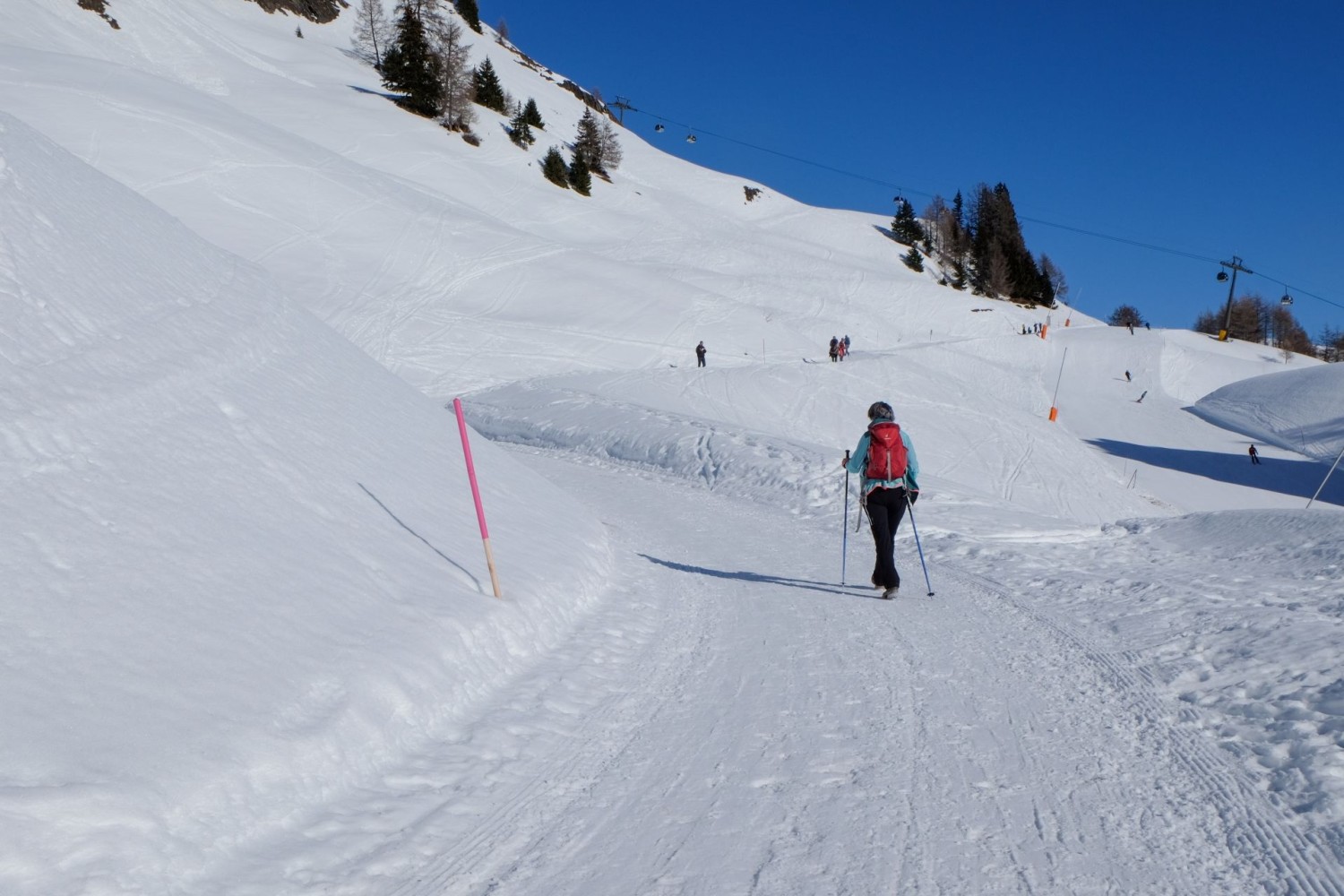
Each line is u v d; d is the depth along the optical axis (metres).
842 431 34.44
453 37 109.44
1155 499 35.53
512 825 4.10
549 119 135.25
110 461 5.40
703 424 23.16
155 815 3.34
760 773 4.66
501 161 99.94
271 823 3.73
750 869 3.69
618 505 15.34
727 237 107.88
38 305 6.32
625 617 7.86
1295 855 3.76
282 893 3.36
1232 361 89.62
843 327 69.38
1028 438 37.66
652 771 4.73
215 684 4.20
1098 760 4.82
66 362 5.98
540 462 20.84
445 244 54.12
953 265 130.62
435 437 10.52
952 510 14.30
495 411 29.08
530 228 84.38
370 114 95.94
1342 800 4.16
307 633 5.01
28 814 3.03
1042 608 8.32
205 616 4.66
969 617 8.00
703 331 52.16
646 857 3.81
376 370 11.68
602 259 60.62
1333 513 11.15
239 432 6.81
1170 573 9.62
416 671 5.17
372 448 8.52
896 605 8.52
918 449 33.59
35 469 4.92
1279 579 9.04
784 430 33.03
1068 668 6.45
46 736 3.41
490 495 9.68
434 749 4.79
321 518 6.50
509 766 4.72
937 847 3.86
